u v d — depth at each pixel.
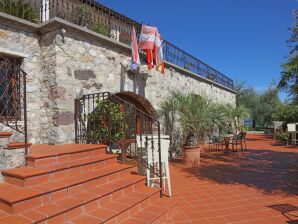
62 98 4.96
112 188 3.44
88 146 4.45
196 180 5.60
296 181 5.49
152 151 4.27
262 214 3.64
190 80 10.41
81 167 3.65
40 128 5.11
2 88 4.66
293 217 3.52
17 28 4.80
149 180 4.36
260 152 9.96
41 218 2.43
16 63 4.92
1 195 2.68
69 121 5.07
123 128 5.22
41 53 5.16
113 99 5.29
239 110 12.69
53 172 3.25
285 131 14.05
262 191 4.77
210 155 9.25
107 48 6.11
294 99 7.20
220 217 3.55
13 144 3.45
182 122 7.61
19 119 4.81
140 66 7.15
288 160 8.09
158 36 6.86
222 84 14.78
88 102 5.30
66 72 5.08
